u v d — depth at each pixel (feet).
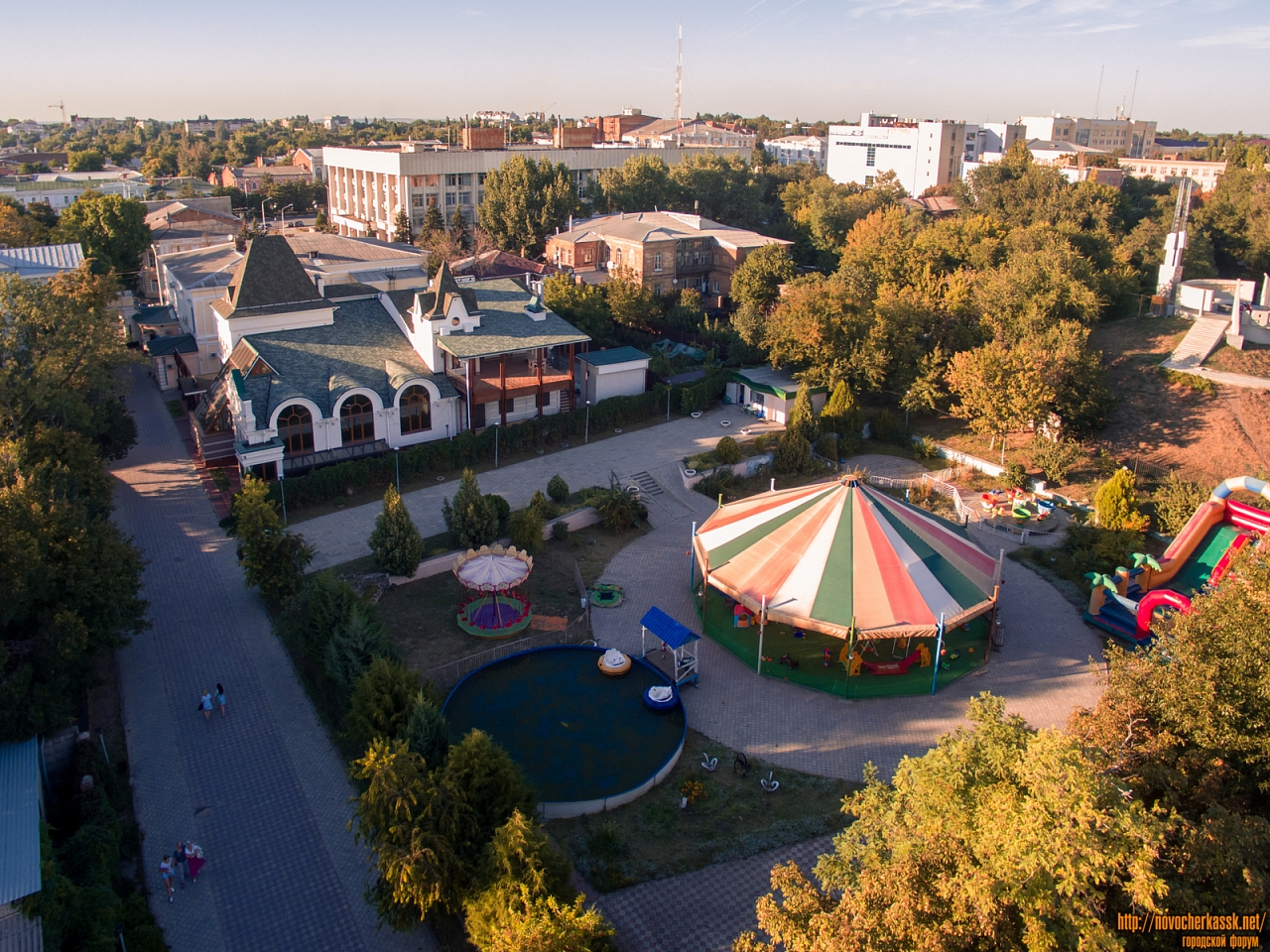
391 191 526.98
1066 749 74.13
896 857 79.25
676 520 209.67
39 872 92.07
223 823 117.08
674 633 146.72
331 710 138.51
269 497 199.82
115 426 218.59
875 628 145.48
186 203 505.25
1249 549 112.57
